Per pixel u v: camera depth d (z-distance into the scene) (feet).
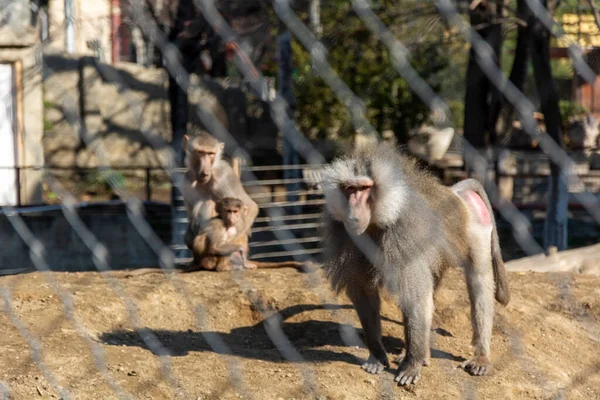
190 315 19.95
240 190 26.09
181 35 32.12
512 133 35.83
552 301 21.08
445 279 22.26
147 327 19.07
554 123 28.76
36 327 17.65
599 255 25.38
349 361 16.93
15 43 40.45
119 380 14.98
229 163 26.43
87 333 17.72
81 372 15.19
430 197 15.46
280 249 37.96
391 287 15.24
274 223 30.22
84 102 51.52
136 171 52.49
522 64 33.94
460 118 43.24
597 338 19.36
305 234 37.70
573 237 38.45
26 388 14.29
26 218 34.58
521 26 30.89
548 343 18.65
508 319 19.35
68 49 52.13
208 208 25.76
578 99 31.68
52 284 20.71
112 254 35.47
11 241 34.58
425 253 15.10
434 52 40.78
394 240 14.84
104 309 19.22
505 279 17.89
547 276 23.48
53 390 14.40
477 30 32.37
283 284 21.79
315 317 19.60
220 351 17.53
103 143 51.93
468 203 16.94
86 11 42.83
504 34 32.55
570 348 18.62
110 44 50.47
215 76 50.52
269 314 19.90
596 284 22.56
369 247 15.16
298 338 18.89
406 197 14.80
